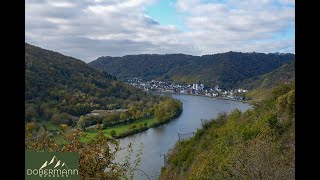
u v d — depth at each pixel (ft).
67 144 16.43
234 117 76.13
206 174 45.39
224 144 55.21
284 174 27.55
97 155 17.57
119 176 18.38
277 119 49.65
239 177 30.53
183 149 69.92
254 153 30.48
